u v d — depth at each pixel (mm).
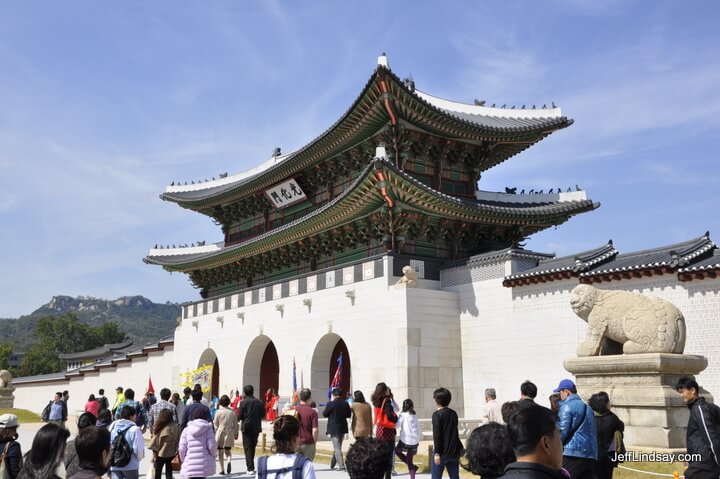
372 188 39594
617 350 23766
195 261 61000
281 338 49250
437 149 46125
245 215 64188
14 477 12641
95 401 35969
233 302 56188
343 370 46781
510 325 38219
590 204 46781
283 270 54875
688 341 30078
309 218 44938
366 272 42375
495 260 39688
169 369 67188
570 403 13070
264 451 33062
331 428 25328
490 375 38875
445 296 40938
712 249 31703
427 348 39375
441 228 43375
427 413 38344
